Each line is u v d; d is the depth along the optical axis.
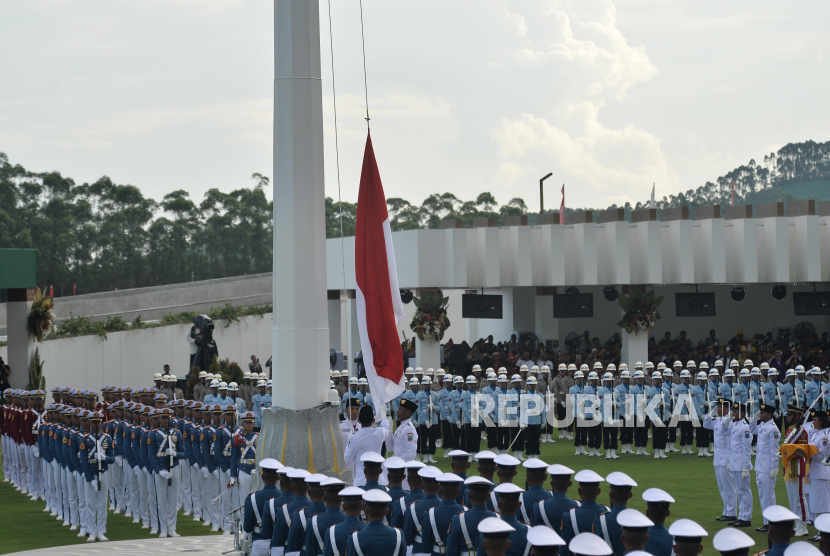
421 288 39.44
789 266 38.19
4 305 52.44
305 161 15.57
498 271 37.66
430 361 38.19
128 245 95.25
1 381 42.38
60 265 90.25
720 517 19.25
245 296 61.44
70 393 26.22
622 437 29.39
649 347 40.94
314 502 10.56
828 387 29.98
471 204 114.06
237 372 39.00
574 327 44.62
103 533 19.20
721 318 45.78
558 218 39.38
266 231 101.31
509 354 38.88
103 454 19.06
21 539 19.28
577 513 10.02
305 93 15.59
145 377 50.28
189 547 16.80
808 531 17.67
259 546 11.26
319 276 15.72
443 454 30.48
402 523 10.91
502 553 8.09
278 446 15.24
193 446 20.23
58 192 95.44
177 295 59.03
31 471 25.31
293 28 15.53
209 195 102.19
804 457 17.41
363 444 15.88
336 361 44.19
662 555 9.05
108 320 49.84
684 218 37.91
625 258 37.56
